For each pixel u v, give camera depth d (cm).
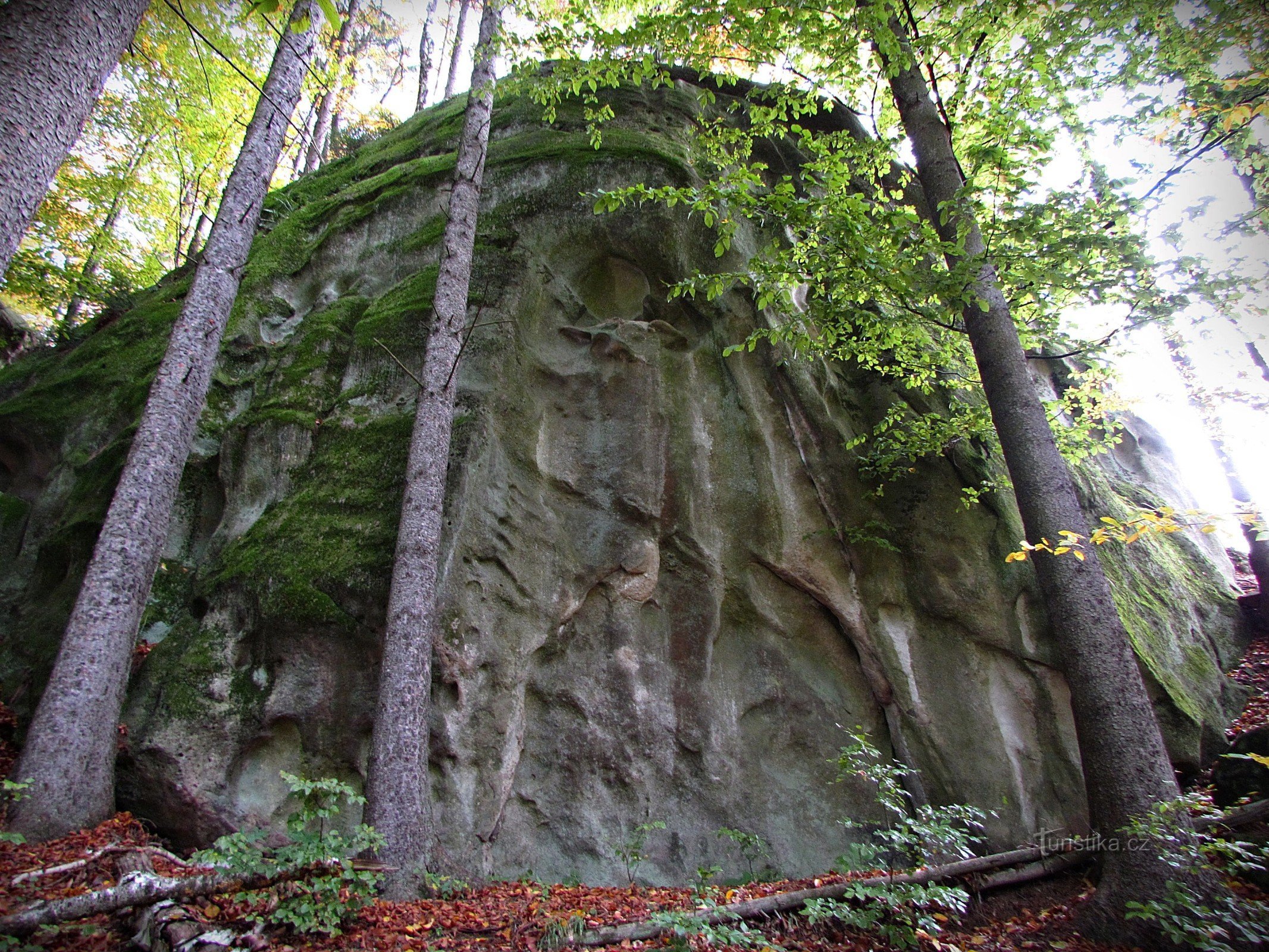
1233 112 620
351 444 823
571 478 875
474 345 857
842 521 934
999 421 786
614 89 1160
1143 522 464
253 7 367
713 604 855
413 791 575
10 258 411
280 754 665
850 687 884
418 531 655
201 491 866
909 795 611
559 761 748
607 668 801
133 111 1564
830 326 858
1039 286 805
